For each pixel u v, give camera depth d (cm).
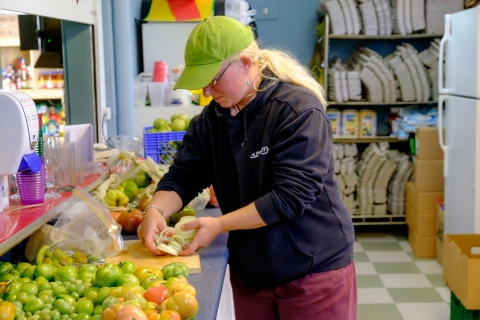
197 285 144
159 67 371
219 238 181
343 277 170
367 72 446
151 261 160
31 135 157
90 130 256
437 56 443
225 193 175
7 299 129
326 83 441
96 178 226
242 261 172
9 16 431
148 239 163
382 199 460
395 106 480
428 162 403
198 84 148
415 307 334
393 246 445
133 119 358
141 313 110
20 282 140
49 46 389
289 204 149
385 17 440
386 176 457
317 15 480
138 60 415
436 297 347
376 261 411
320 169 151
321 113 156
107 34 335
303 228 163
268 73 164
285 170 150
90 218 169
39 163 165
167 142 282
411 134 454
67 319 123
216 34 150
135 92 361
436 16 441
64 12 261
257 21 484
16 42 433
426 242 413
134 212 192
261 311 180
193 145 182
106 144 322
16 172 154
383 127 486
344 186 460
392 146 493
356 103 448
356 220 470
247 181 164
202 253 167
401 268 396
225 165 172
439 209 398
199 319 125
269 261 165
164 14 399
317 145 152
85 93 319
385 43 477
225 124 169
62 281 144
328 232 166
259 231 163
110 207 211
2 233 140
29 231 148
